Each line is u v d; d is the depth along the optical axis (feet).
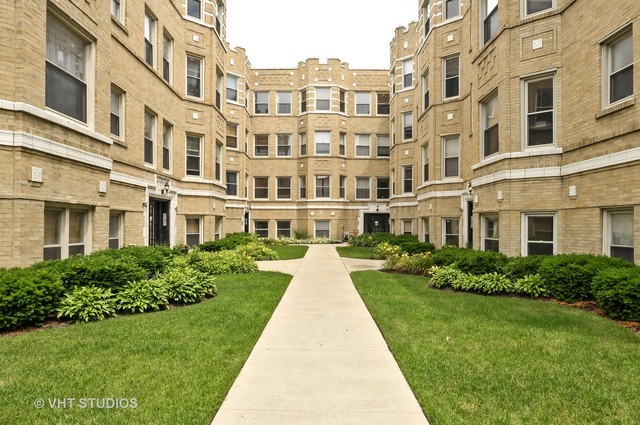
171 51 49.55
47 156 23.13
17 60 21.15
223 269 38.55
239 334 18.29
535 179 31.76
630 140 24.31
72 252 26.99
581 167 28.37
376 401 12.10
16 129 20.86
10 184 20.68
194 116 54.24
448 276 30.04
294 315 22.70
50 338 17.12
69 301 19.84
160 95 45.52
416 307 23.56
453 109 52.06
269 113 99.04
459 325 19.62
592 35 27.55
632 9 24.25
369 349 16.85
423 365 14.57
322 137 97.09
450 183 52.13
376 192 99.55
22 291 18.20
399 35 76.74
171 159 49.88
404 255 42.37
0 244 20.43
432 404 11.62
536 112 32.53
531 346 16.47
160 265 27.94
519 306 23.80
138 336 17.58
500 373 13.76
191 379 13.24
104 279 22.00
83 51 28.43
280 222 99.50
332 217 96.22
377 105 100.07
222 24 62.85
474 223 39.93
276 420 10.95
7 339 16.94
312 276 38.32
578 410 11.21
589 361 14.79
